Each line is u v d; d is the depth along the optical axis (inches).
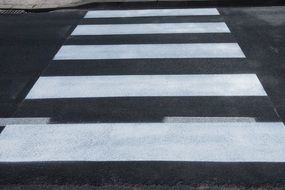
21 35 329.1
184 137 191.8
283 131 192.7
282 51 277.7
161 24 340.8
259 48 284.4
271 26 323.6
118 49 293.6
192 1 386.3
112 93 234.8
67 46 303.4
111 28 336.8
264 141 185.9
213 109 213.9
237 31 317.1
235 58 270.7
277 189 158.2
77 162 177.9
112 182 165.3
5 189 164.2
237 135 191.3
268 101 218.5
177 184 162.9
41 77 257.8
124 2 392.5
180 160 176.1
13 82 253.0
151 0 391.2
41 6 395.2
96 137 194.7
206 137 191.0
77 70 264.8
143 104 222.1
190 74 251.6
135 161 176.9
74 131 200.2
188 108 216.1
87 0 403.5
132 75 254.1
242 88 232.8
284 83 235.5
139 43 302.5
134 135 195.2
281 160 173.0
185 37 309.9
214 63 265.0
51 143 191.5
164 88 237.1
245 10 367.2
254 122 200.8
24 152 185.8
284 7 370.3
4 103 229.1
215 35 311.1
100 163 176.7
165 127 200.4
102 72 260.1
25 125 207.0
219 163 173.2
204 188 160.1
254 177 164.7
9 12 390.3
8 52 297.0
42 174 171.8
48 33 331.0
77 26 345.1
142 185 163.2
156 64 267.3
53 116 214.5
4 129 203.9
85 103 225.8
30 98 233.6
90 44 305.3
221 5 385.1
